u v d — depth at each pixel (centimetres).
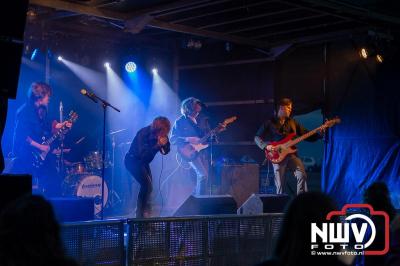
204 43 1108
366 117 980
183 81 1144
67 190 888
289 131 846
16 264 203
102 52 1085
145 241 524
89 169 938
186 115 839
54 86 1036
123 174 1038
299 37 1020
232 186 874
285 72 1061
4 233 206
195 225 550
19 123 751
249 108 1088
